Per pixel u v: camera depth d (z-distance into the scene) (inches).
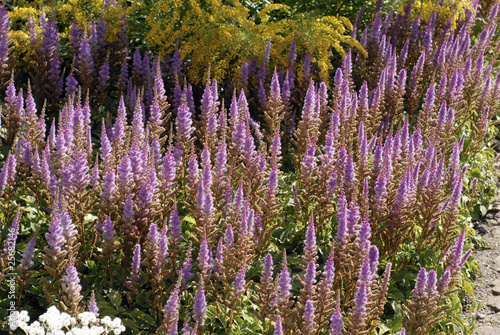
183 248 183.6
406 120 234.2
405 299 208.4
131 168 188.7
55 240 163.9
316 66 323.3
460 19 397.1
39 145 221.0
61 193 186.5
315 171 227.0
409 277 211.3
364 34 335.3
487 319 222.2
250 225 179.2
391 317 202.5
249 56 303.4
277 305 167.3
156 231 171.5
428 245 231.3
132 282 176.4
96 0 301.0
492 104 312.2
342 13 380.2
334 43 308.5
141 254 188.1
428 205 217.5
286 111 281.6
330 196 212.8
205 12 299.9
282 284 163.5
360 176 224.8
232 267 174.7
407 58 364.2
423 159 242.1
